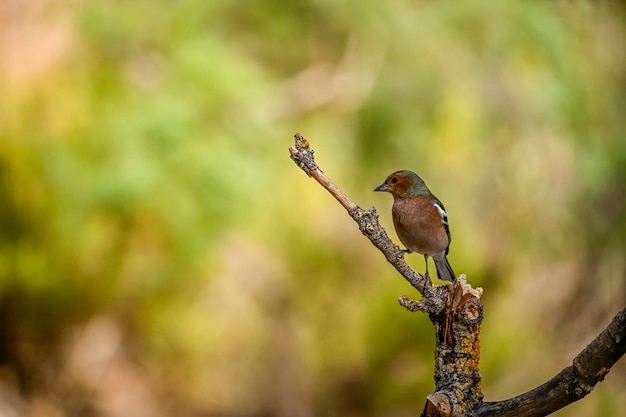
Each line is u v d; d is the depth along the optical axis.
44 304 13.44
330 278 14.73
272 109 13.70
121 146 12.22
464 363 4.83
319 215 14.34
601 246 13.48
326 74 14.13
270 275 14.40
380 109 13.47
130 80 12.60
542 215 13.78
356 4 13.20
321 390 14.78
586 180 12.91
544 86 12.91
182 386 14.40
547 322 13.78
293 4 13.78
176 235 12.55
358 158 13.87
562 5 13.56
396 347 14.80
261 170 12.81
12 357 13.68
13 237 12.80
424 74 13.35
